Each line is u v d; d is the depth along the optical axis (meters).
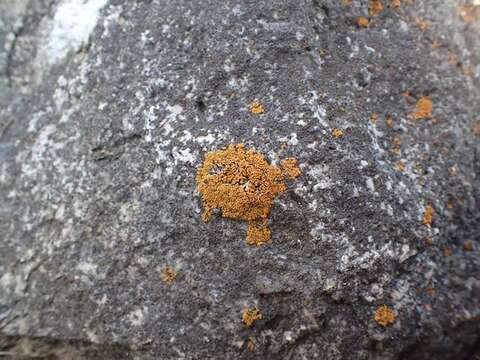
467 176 0.14
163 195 0.13
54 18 0.16
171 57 0.14
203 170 0.13
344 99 0.13
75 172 0.14
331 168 0.13
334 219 0.12
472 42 0.16
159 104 0.13
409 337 0.13
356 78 0.14
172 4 0.14
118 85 0.14
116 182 0.13
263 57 0.13
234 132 0.13
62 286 0.13
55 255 0.14
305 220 0.12
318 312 0.12
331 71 0.14
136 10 0.14
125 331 0.13
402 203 0.13
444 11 0.16
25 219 0.14
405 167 0.14
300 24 0.14
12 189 0.14
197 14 0.14
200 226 0.13
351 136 0.13
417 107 0.14
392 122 0.14
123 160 0.13
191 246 0.13
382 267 0.12
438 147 0.14
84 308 0.13
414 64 0.15
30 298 0.14
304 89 0.13
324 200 0.12
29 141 0.15
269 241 0.12
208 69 0.13
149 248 0.13
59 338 0.13
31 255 0.14
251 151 0.12
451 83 0.15
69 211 0.14
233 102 0.13
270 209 0.12
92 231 0.13
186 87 0.13
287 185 0.12
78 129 0.14
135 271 0.13
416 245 0.13
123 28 0.14
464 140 0.15
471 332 0.13
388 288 0.12
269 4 0.14
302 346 0.12
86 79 0.14
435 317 0.13
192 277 0.13
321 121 0.13
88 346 0.13
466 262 0.13
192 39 0.14
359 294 0.12
